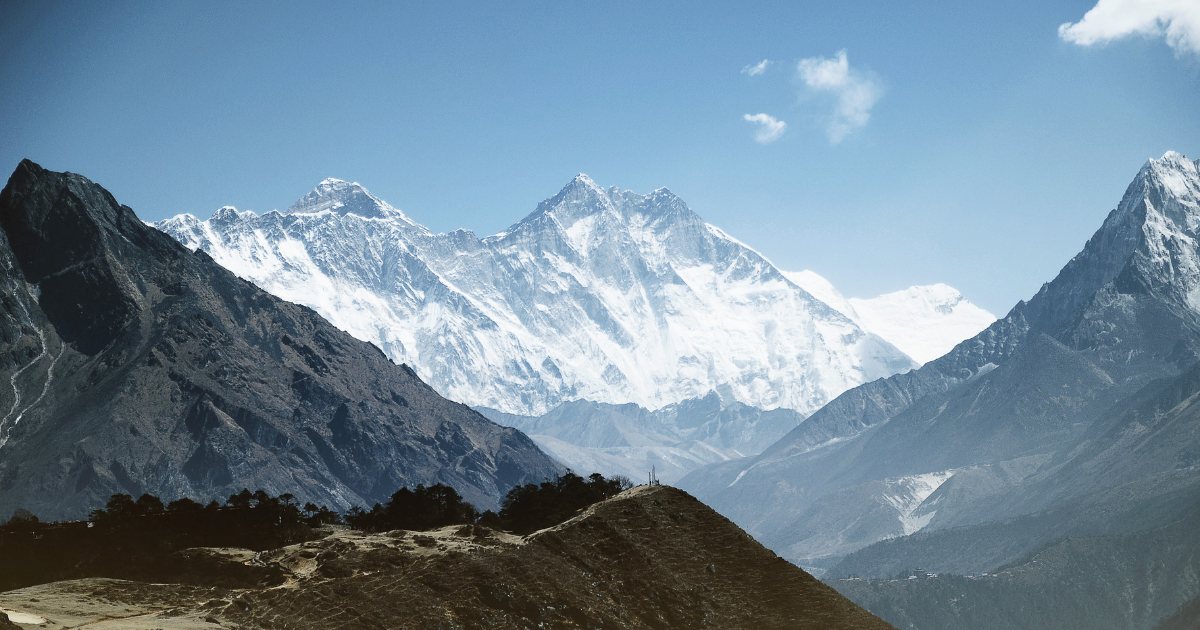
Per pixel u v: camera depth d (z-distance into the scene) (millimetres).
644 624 168375
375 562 176625
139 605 166375
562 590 171375
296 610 164625
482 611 166125
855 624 169250
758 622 170500
